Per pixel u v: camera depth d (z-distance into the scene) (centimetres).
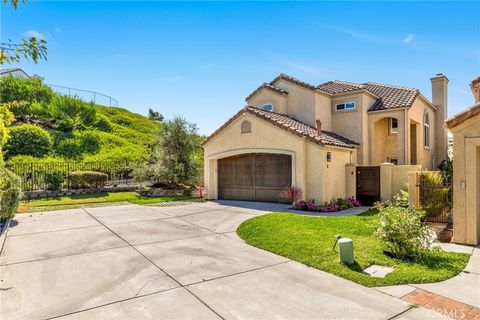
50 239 978
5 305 532
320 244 873
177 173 2191
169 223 1234
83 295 573
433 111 2584
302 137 1602
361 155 2056
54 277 661
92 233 1059
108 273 685
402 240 769
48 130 3108
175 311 512
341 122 2159
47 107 3294
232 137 1916
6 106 1223
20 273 684
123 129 3997
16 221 1259
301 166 1605
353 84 2327
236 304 538
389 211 830
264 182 1839
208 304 538
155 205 1736
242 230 1100
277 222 1165
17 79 3266
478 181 957
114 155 2998
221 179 2039
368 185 1778
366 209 1609
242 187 1938
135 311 511
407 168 1683
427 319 488
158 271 698
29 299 555
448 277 659
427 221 1207
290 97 2173
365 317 493
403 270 689
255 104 2275
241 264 750
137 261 767
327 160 1614
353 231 1034
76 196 2005
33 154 2612
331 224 1138
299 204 1558
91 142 3138
